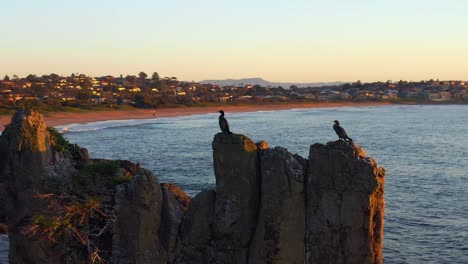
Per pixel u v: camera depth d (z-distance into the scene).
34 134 27.23
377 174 21.50
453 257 37.44
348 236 21.69
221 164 23.88
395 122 191.50
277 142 114.44
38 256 25.03
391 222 46.00
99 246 25.25
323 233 22.03
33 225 25.22
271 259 22.44
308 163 22.66
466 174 71.19
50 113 192.88
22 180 27.14
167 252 24.72
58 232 25.06
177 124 177.12
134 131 144.50
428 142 118.94
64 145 29.89
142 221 24.52
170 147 104.00
